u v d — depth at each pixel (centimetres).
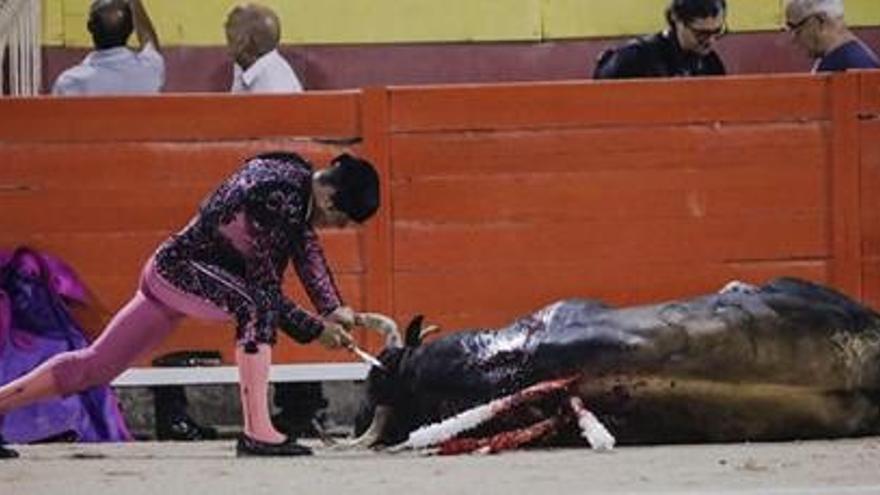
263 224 1928
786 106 2577
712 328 1995
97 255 2530
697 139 2572
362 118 2544
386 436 2047
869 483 1572
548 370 1984
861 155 2578
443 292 2559
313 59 3136
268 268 1948
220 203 1948
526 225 2564
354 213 1962
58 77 2900
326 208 1958
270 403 2538
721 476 1650
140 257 2536
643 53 2612
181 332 2531
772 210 2580
